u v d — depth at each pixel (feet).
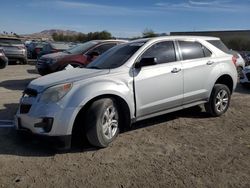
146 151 18.30
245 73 42.55
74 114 17.52
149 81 20.71
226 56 26.27
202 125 23.43
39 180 14.76
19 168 15.96
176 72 22.21
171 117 25.40
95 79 18.72
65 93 17.76
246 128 22.88
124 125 20.34
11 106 28.58
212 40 26.09
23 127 18.71
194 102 23.88
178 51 23.04
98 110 18.06
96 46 40.91
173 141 19.98
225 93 25.85
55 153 17.87
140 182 14.65
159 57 21.94
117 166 16.30
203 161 16.97
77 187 14.17
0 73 57.11
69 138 17.63
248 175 15.42
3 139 19.92
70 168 16.02
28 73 57.62
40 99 17.93
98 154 17.79
